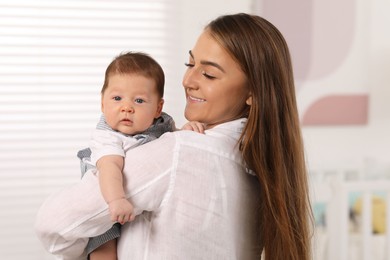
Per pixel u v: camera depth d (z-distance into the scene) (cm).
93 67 245
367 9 277
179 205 102
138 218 104
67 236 100
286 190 111
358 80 280
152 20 247
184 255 102
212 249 105
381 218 261
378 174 275
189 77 111
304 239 116
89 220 99
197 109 111
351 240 253
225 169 106
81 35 242
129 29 246
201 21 249
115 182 97
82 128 247
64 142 246
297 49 271
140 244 103
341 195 228
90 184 100
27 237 248
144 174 100
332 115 279
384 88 282
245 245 112
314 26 271
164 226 101
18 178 244
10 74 239
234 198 108
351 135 283
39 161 245
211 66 108
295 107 114
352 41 277
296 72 272
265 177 109
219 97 108
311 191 251
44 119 244
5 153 243
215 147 105
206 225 104
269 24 113
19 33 238
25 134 243
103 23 245
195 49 112
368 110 283
